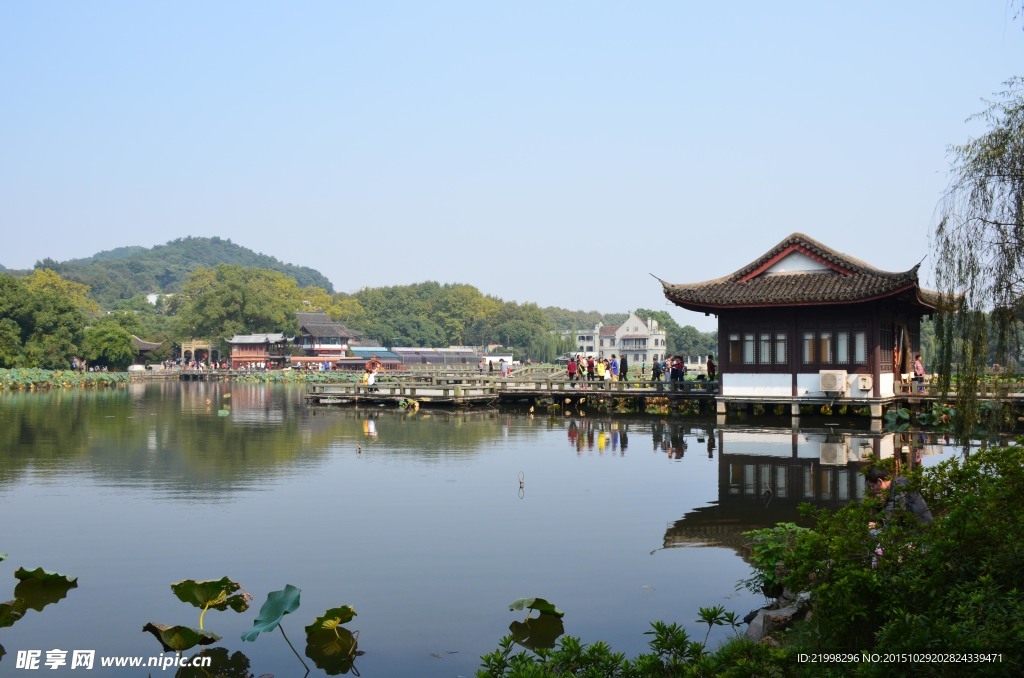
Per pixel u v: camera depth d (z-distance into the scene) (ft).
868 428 116.78
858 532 30.32
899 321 139.33
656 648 28.91
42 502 64.49
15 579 44.70
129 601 41.50
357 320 622.54
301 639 36.96
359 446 99.50
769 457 87.76
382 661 34.65
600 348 569.64
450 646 36.04
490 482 73.61
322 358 451.94
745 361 134.51
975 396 56.18
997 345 55.21
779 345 132.05
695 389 145.79
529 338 610.24
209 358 447.83
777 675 26.20
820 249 131.44
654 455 90.22
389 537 53.52
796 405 129.39
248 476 77.15
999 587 25.95
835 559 29.68
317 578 45.03
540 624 38.22
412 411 159.94
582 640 36.27
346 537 53.31
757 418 132.67
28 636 37.27
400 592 42.73
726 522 57.31
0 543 51.93
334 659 34.91
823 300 123.13
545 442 103.35
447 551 50.21
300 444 101.81
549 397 172.86
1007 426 91.61
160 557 48.85
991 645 23.08
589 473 78.13
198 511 61.36
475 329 637.30
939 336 58.75
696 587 43.16
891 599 27.04
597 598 41.65
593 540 52.65
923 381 133.49
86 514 60.08
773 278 134.62
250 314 478.59
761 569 40.96
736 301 128.88
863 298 120.88
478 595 42.24
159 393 235.40
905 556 28.78
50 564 47.44
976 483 31.40
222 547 51.21
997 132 54.65
